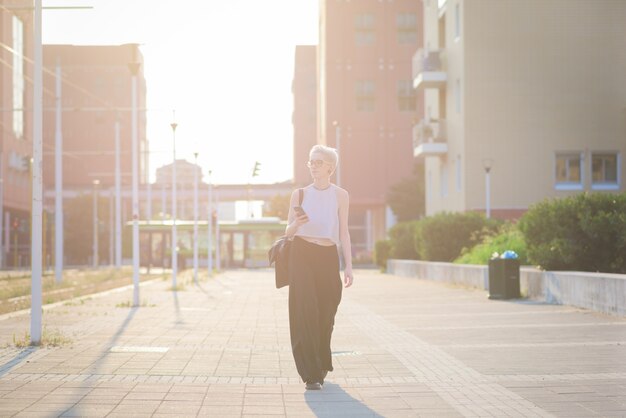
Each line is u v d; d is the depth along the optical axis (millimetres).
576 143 40312
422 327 14258
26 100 91062
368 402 7141
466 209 40531
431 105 49562
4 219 88250
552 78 40344
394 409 6820
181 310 18781
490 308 18500
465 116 40625
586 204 20562
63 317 16469
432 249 36844
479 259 30422
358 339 12359
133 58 23141
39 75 11859
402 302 21406
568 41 40281
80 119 148250
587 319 15148
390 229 50531
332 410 6797
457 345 11367
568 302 18609
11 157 84625
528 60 40406
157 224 66688
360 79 86750
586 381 8102
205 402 7164
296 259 7762
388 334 13094
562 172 40594
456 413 6633
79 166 147250
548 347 10922
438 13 47156
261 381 8312
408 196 79562
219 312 18188
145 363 9586
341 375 8711
